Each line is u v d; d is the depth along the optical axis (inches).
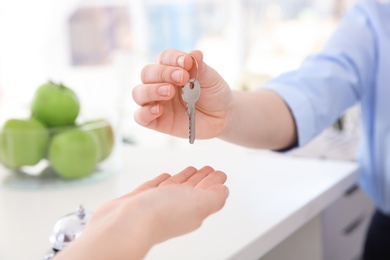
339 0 134.0
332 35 50.3
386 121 48.1
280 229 35.2
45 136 43.5
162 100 29.8
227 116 33.9
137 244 20.6
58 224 29.2
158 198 22.3
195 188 23.8
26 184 44.1
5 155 43.5
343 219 55.4
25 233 34.5
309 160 49.8
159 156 52.2
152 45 153.6
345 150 59.7
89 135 44.0
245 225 34.7
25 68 156.6
